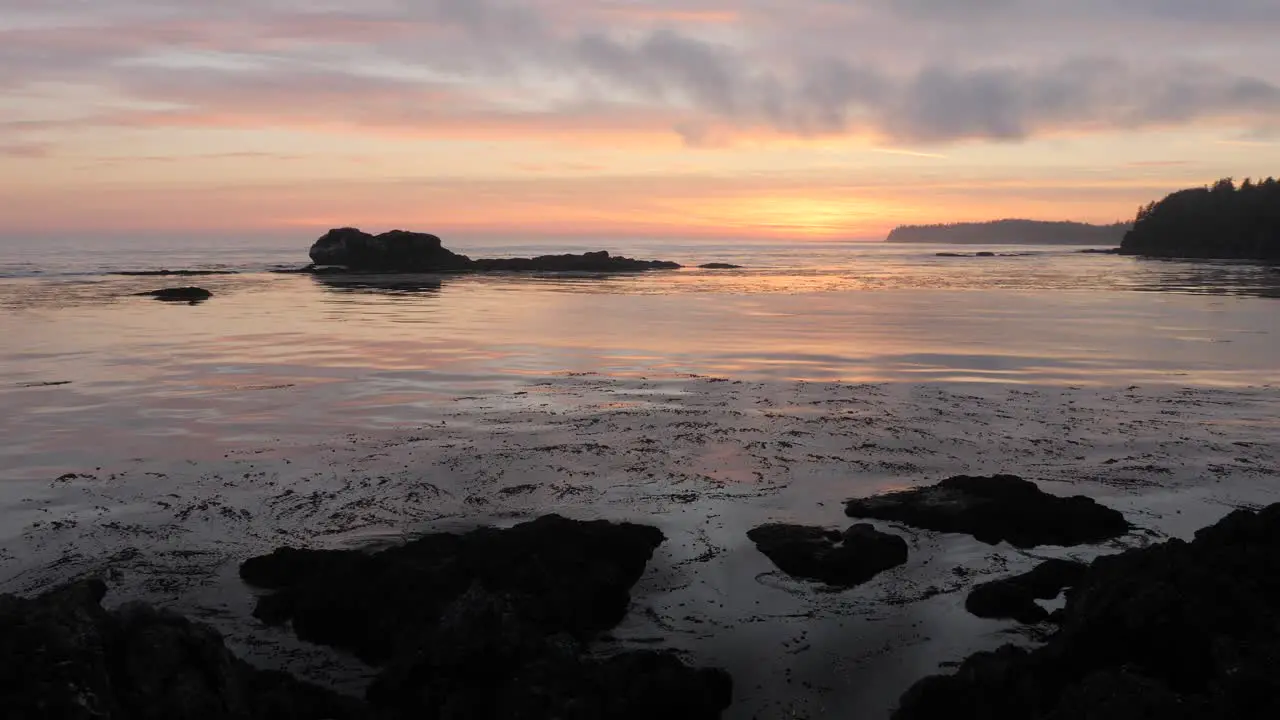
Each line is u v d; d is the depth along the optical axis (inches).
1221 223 4731.8
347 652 259.4
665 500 376.8
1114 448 461.4
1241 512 284.7
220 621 273.1
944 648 257.8
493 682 220.8
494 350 792.9
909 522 346.9
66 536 334.6
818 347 820.6
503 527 344.5
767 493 386.3
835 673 245.9
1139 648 222.5
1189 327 1007.0
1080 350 807.7
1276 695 192.9
